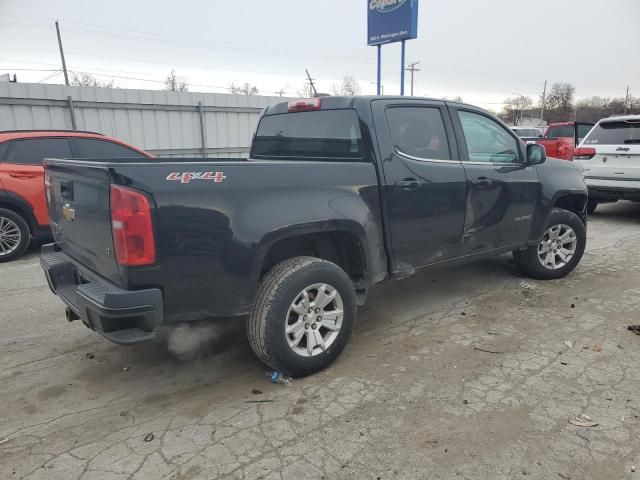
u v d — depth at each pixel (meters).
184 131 12.86
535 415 2.87
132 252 2.62
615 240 7.35
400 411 2.95
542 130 21.19
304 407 3.02
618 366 3.44
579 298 4.81
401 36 14.21
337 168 3.41
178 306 2.84
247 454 2.58
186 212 2.75
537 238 5.03
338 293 3.41
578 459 2.49
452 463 2.48
